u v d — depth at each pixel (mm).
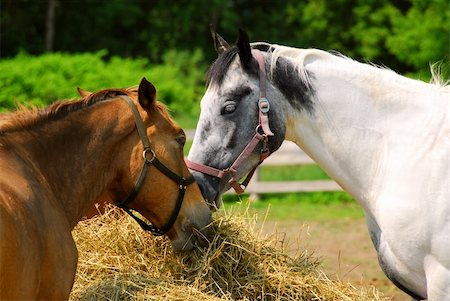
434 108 4941
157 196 4918
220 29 33062
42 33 33250
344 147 5051
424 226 4719
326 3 30641
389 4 29172
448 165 4750
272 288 5492
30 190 4379
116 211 5957
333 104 5043
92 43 32750
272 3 34031
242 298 5434
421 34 26516
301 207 14258
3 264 3879
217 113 5051
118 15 32219
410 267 4855
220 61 5082
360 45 30391
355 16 30672
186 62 29734
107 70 20656
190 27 32375
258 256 5598
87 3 32719
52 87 18484
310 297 5516
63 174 4754
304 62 5105
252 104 5035
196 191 5051
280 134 5102
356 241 11188
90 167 4828
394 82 5055
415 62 26891
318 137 5125
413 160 4832
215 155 5098
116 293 5203
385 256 5023
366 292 5754
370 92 5023
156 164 4855
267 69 5066
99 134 4852
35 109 4809
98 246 5699
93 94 4930
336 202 15016
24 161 4543
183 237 5062
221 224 5613
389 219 4844
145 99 4816
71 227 4789
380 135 4988
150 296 5141
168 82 24078
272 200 14961
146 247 5699
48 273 4379
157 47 32312
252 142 5070
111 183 4957
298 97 5066
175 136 4941
